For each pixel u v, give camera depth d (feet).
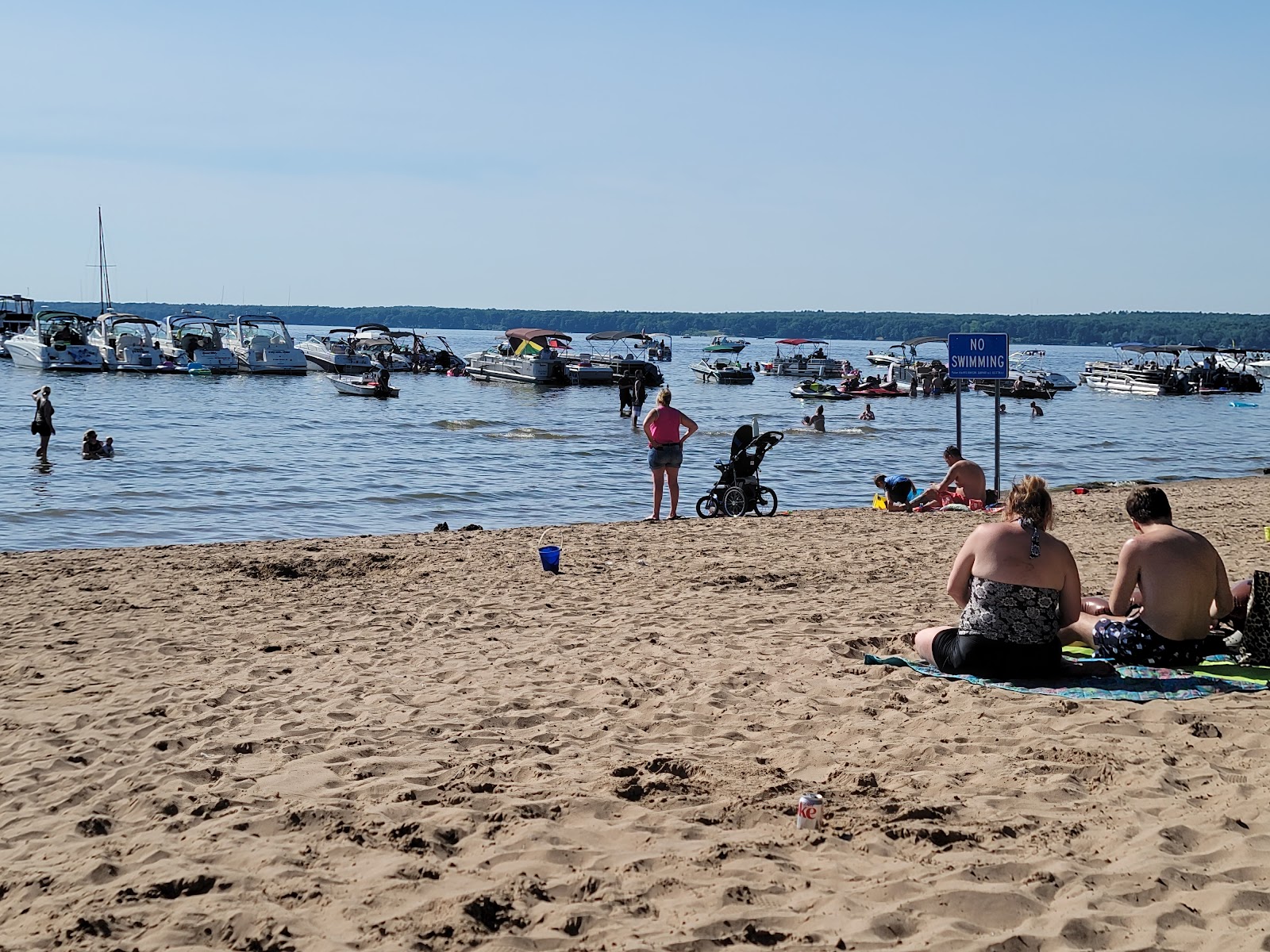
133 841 14.23
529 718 19.75
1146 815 14.33
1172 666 21.57
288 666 24.31
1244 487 74.23
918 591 32.76
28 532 59.00
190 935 11.43
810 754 17.20
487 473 89.30
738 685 21.67
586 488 80.89
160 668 24.41
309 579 36.73
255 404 157.99
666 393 53.42
